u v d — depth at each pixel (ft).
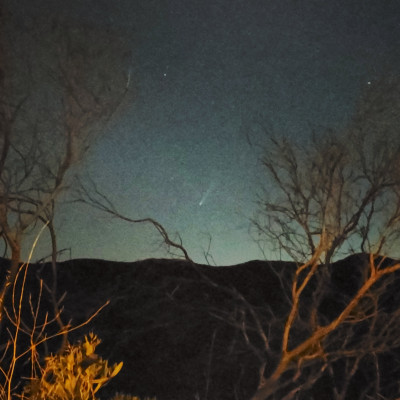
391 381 28.19
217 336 35.81
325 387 28.55
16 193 15.90
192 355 35.29
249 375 32.32
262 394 19.45
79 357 12.74
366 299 21.04
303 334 22.66
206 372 33.50
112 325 37.93
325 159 19.26
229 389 31.78
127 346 36.50
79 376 12.55
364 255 19.65
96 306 38.78
